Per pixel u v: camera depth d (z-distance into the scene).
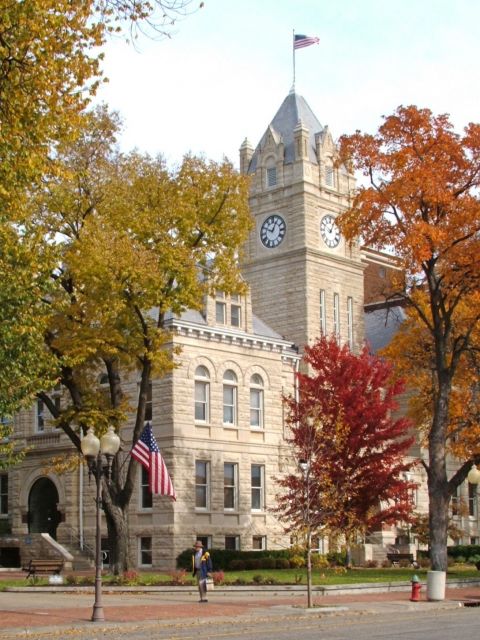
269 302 69.62
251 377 59.53
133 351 41.44
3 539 56.09
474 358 50.09
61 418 41.09
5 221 32.19
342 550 54.50
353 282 71.69
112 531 42.41
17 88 22.48
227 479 56.94
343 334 69.94
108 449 29.09
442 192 42.97
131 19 21.28
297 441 44.53
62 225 40.69
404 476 66.62
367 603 33.97
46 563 43.31
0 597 35.50
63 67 22.89
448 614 31.05
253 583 39.53
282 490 59.12
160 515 53.62
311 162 70.25
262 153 71.94
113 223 40.25
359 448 46.09
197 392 56.06
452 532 62.84
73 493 57.78
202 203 42.25
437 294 45.75
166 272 40.62
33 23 21.31
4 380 33.19
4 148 23.03
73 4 21.91
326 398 46.72
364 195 44.25
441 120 44.50
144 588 37.94
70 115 23.77
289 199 69.69
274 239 70.31
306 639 22.12
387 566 58.59
